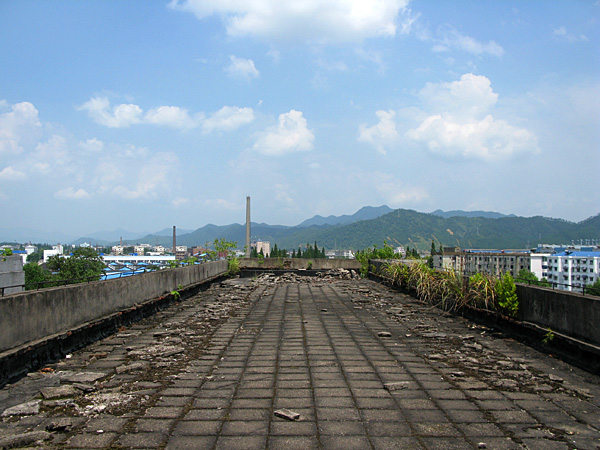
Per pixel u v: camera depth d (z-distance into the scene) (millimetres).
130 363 5277
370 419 3609
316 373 4930
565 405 3951
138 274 8453
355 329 7629
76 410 3750
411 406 3910
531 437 3283
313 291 13820
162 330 7418
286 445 3117
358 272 21031
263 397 4121
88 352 5836
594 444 3160
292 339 6777
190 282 12422
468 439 3242
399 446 3119
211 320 8469
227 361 5445
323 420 3580
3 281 6941
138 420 3549
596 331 4910
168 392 4238
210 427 3422
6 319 4492
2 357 4277
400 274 13516
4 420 3527
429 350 6070
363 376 4824
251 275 20531
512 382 4547
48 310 5297
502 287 7141
